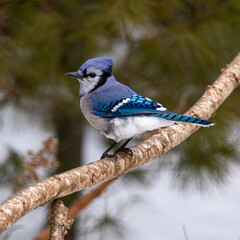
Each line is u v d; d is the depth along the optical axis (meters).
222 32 9.98
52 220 5.84
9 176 10.47
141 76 10.76
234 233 13.40
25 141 13.32
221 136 10.38
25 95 10.77
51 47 10.23
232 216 14.27
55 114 11.75
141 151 7.07
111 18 9.48
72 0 10.22
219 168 10.60
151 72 10.65
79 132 12.35
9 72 10.00
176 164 10.95
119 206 10.65
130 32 10.32
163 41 10.12
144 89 10.73
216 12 10.19
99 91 8.05
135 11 9.21
